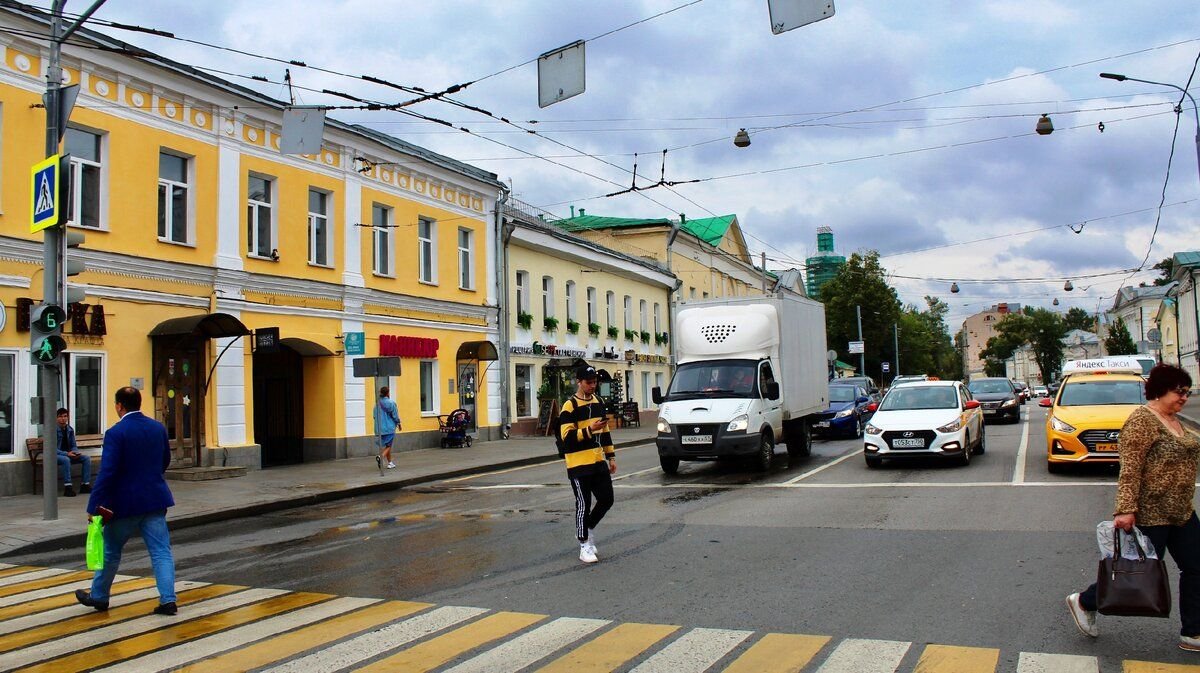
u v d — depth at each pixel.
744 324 17.25
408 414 24.20
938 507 11.05
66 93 12.36
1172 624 5.73
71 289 12.48
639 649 5.50
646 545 9.17
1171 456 5.02
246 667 5.37
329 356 21.75
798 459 18.59
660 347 42.94
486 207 28.12
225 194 19.02
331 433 21.66
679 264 45.88
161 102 17.73
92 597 6.94
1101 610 5.14
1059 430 13.97
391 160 23.84
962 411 16.30
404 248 24.45
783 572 7.63
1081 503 10.97
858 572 7.54
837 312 70.88
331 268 21.84
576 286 34.53
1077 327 136.50
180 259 17.95
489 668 5.21
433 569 8.28
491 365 27.98
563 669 5.15
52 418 12.18
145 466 6.86
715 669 5.08
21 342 15.00
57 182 12.05
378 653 5.57
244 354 19.31
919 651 5.31
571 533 10.10
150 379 17.16
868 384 32.88
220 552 9.88
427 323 25.12
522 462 21.25
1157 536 5.09
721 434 15.67
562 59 11.80
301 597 7.23
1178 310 62.56
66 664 5.55
